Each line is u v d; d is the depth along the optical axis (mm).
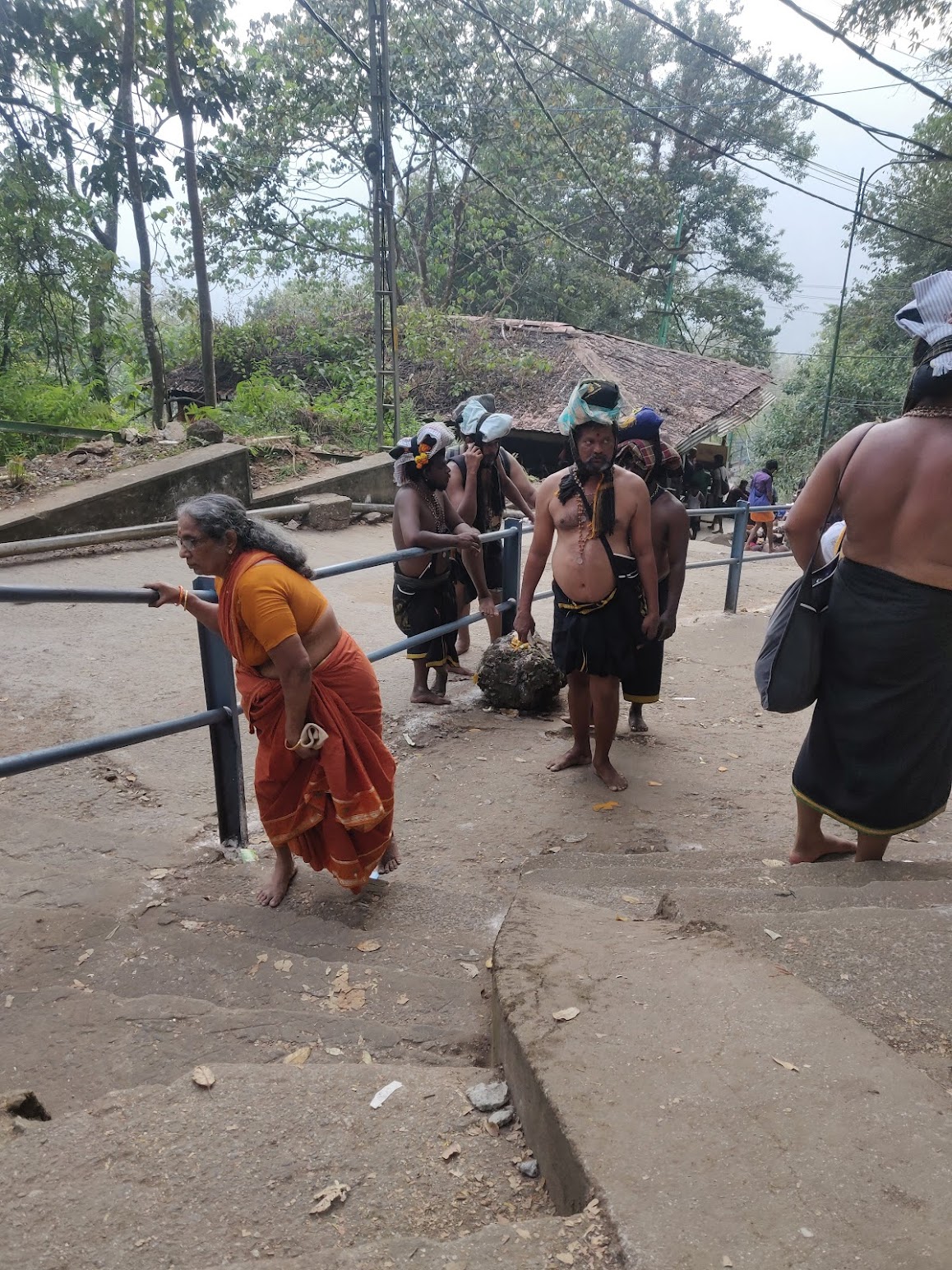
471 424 6148
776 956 2314
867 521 3006
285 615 3037
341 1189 1746
